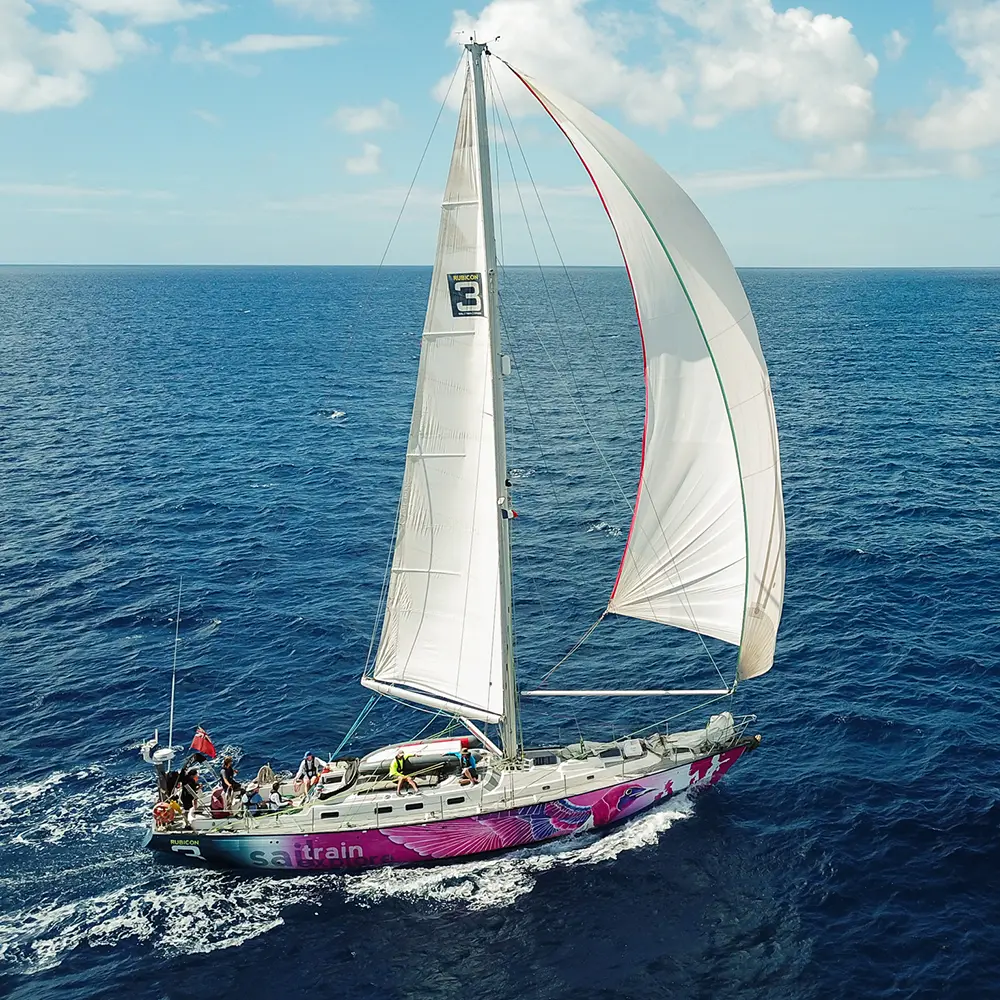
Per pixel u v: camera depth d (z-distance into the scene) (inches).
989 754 1323.8
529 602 1914.4
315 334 6909.5
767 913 1063.0
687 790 1254.9
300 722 1481.3
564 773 1195.3
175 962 1023.6
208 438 3302.2
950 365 4741.6
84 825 1239.5
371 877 1149.7
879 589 1872.5
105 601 1908.2
